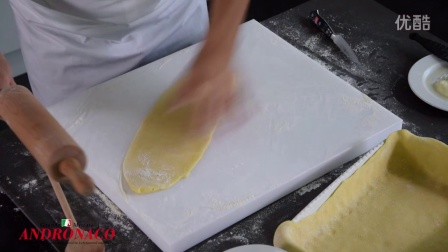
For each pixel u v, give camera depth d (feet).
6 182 3.28
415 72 3.75
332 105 3.54
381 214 3.01
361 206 3.05
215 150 3.29
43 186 3.25
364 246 2.86
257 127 3.41
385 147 3.18
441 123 3.51
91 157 3.27
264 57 3.89
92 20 3.83
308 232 2.86
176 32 4.10
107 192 3.16
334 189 3.03
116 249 2.93
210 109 3.26
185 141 3.29
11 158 3.41
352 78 3.83
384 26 4.26
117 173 3.18
